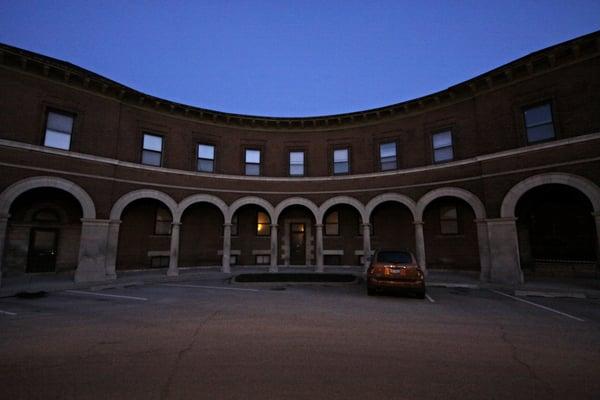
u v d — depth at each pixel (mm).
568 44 12227
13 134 12633
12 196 12211
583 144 12039
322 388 3865
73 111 14312
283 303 9266
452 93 15977
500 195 13836
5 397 3600
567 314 8031
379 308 8602
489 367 4551
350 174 18938
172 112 17719
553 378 4188
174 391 3764
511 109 14070
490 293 11484
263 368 4480
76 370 4375
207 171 18609
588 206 14141
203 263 19234
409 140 17609
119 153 15664
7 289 10984
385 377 4195
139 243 17266
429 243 17781
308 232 20625
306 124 19828
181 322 7016
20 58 12789
